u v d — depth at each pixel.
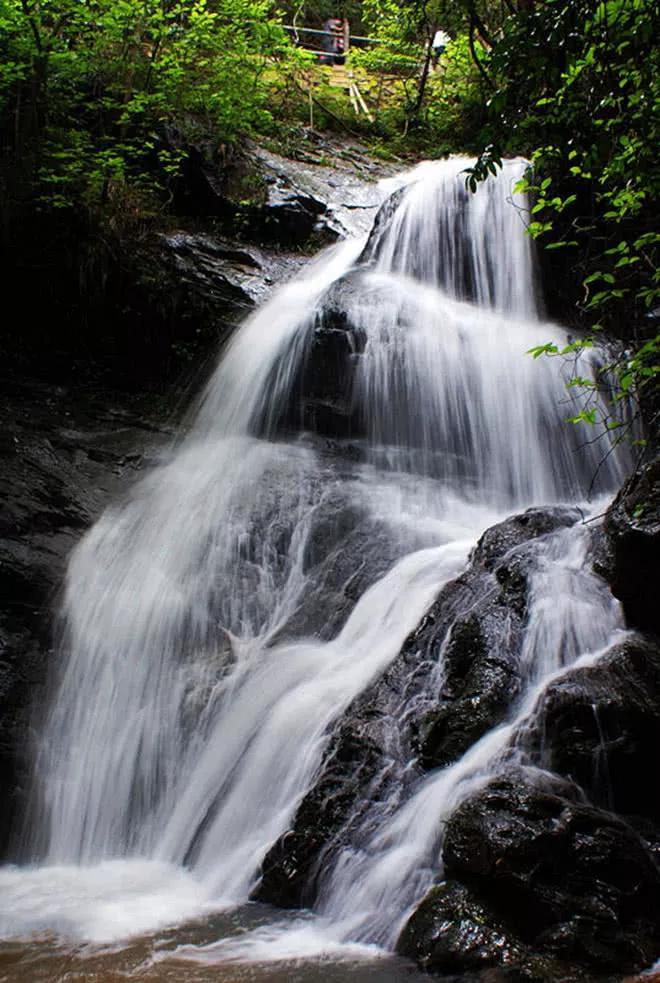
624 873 3.87
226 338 9.98
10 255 10.33
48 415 9.20
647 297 6.18
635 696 4.61
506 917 3.78
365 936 4.08
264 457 8.62
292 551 7.47
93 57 11.98
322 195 12.80
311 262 11.51
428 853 4.26
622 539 5.09
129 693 6.52
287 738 5.48
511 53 4.88
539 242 10.05
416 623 5.96
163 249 10.75
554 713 4.55
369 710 5.21
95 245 10.37
